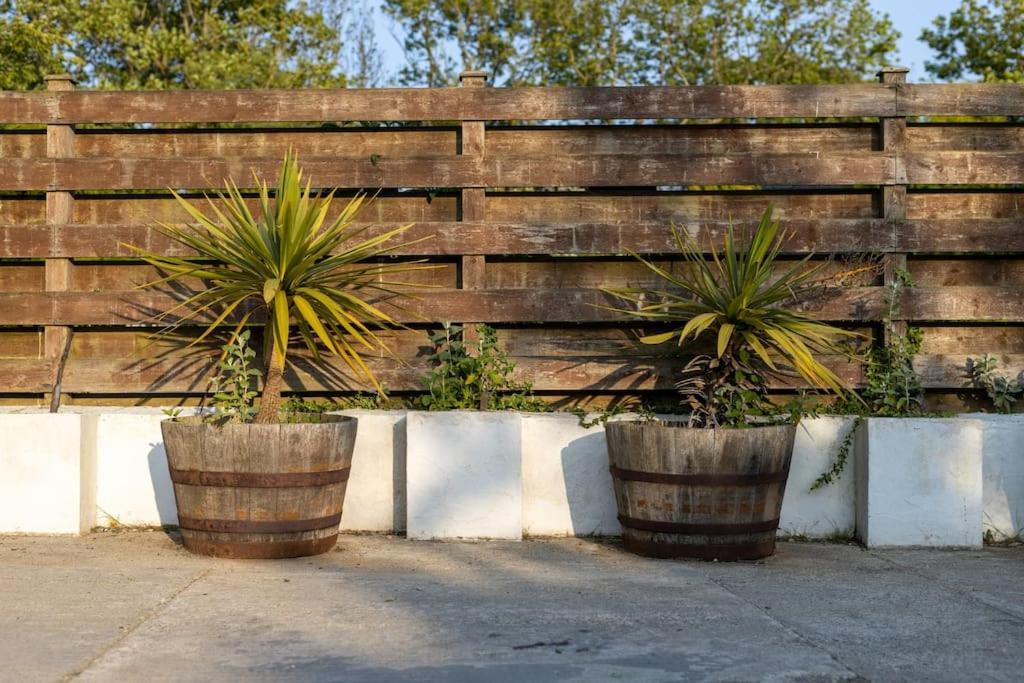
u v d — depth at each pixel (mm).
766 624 4348
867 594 4918
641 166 6645
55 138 6648
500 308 6602
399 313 6609
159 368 6652
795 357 5711
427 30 23250
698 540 5590
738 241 6660
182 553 5594
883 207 6648
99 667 3676
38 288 6750
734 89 6680
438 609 4520
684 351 6629
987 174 6629
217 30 19016
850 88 6664
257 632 4125
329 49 20781
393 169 6629
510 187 6660
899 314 6566
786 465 5684
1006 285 6766
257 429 5355
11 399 6727
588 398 6770
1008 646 4086
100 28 16203
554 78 22859
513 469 6055
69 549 5660
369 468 6246
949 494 6012
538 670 3703
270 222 5887
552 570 5348
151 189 6609
